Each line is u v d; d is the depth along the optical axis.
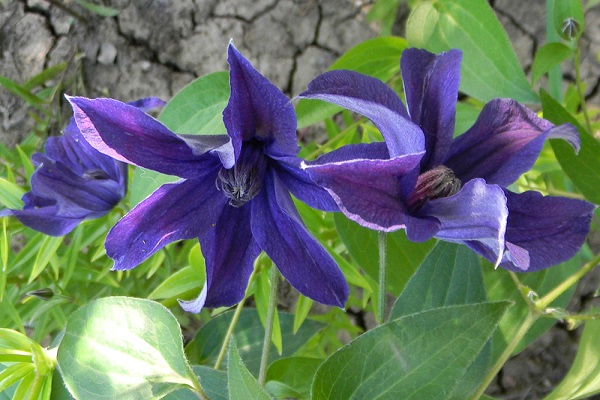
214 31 0.56
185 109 0.33
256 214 0.27
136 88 0.56
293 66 0.55
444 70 0.26
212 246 0.27
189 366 0.26
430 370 0.25
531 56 0.54
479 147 0.27
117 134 0.24
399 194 0.24
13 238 0.54
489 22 0.34
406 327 0.25
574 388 0.33
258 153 0.26
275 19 0.55
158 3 0.56
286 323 0.39
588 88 0.54
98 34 0.56
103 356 0.27
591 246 0.53
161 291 0.35
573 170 0.33
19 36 0.56
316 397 0.25
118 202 0.37
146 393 0.26
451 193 0.25
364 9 0.54
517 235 0.26
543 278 0.36
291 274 0.27
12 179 0.43
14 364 0.31
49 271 0.44
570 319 0.30
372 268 0.34
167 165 0.25
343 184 0.22
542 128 0.26
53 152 0.36
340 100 0.24
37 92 0.55
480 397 0.33
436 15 0.35
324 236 0.37
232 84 0.23
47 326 0.46
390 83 0.44
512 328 0.36
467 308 0.25
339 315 0.47
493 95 0.35
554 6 0.34
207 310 0.51
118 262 0.25
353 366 0.25
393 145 0.24
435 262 0.30
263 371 0.30
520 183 0.40
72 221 0.37
